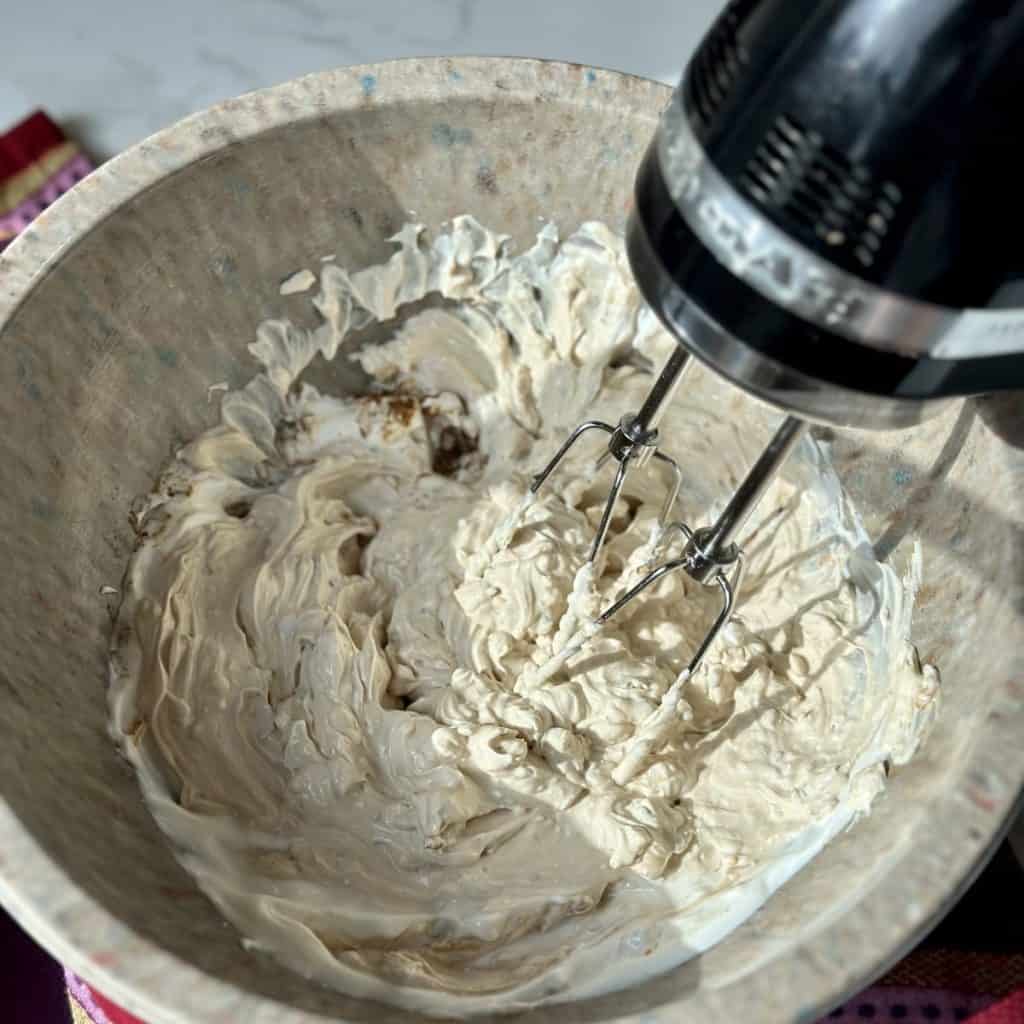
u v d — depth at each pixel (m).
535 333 1.17
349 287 1.11
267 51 1.61
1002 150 0.50
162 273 0.98
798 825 0.91
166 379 1.02
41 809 0.74
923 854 0.70
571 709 0.98
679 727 0.98
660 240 0.59
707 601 1.07
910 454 0.98
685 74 0.59
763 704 0.98
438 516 1.11
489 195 1.08
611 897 0.93
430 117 1.01
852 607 1.02
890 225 0.51
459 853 0.93
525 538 1.04
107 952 0.65
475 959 0.89
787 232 0.53
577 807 0.95
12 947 0.97
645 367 1.17
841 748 0.94
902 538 0.97
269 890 0.88
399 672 1.03
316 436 1.14
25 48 1.60
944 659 0.87
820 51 0.51
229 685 0.99
